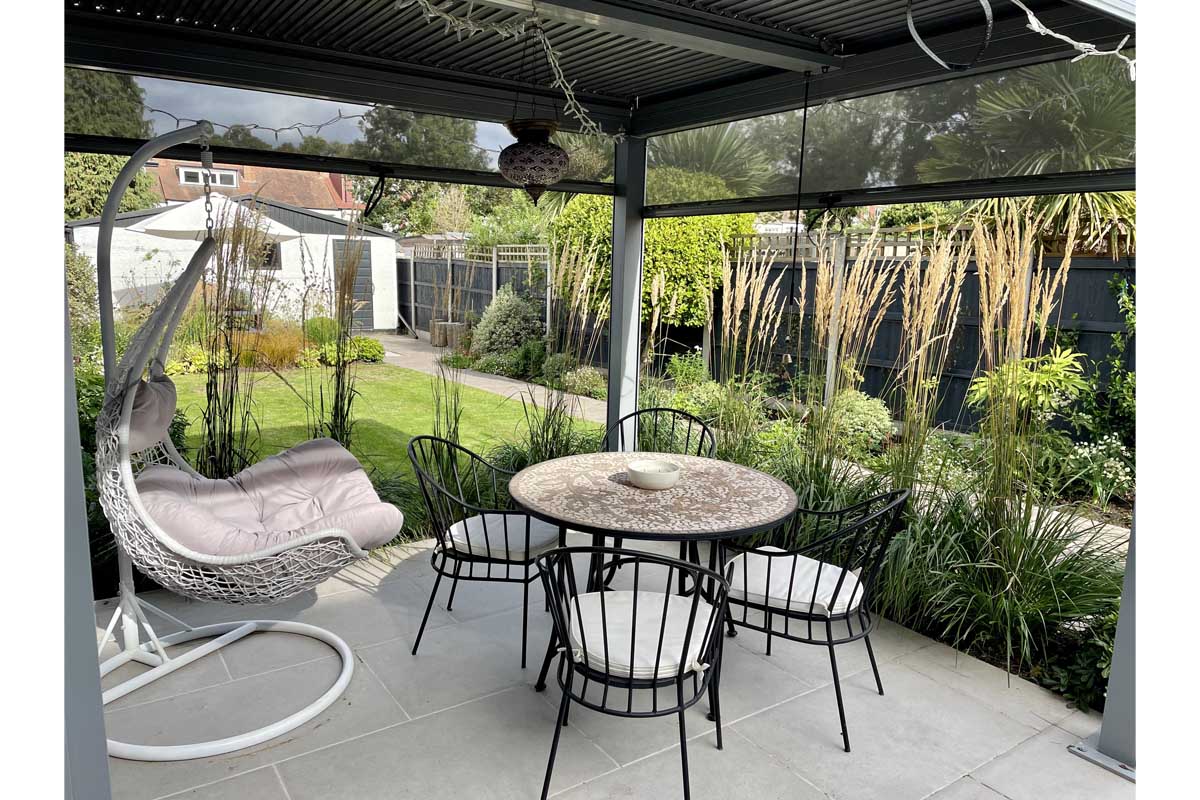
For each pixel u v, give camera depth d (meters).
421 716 2.71
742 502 2.80
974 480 3.48
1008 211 3.38
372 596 3.70
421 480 3.02
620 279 5.16
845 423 4.09
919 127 3.43
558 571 2.16
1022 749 2.58
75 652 1.45
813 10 3.11
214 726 2.62
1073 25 2.83
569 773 2.41
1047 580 3.13
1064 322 5.23
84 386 4.06
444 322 5.12
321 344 4.49
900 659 3.19
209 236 2.81
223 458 4.12
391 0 3.08
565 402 5.14
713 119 4.39
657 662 2.05
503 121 4.41
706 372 5.32
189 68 3.40
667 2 2.98
